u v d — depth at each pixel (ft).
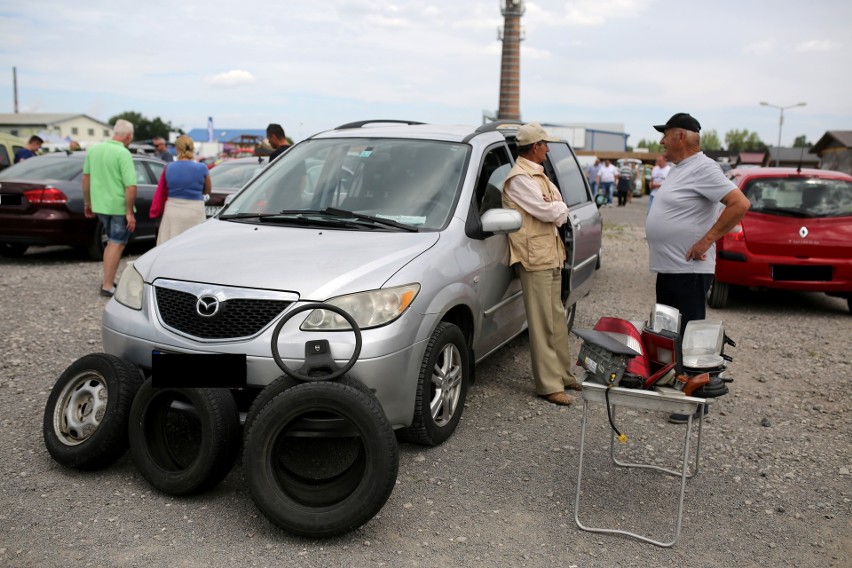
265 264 12.84
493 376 19.10
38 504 11.69
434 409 14.10
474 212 15.61
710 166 15.46
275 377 11.89
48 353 19.69
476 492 12.67
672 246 15.96
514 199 16.39
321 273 12.50
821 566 10.82
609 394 11.12
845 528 11.95
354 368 11.89
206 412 11.55
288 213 15.65
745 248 27.17
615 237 56.44
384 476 10.75
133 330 12.99
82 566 10.09
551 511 12.15
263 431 10.88
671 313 12.16
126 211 26.66
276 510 10.79
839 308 29.91
